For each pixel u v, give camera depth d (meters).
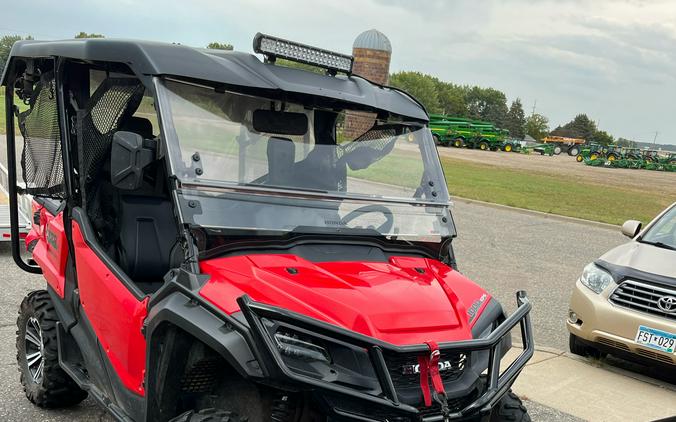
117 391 3.57
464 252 11.59
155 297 3.24
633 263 6.48
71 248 4.24
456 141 58.41
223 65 3.57
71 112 4.32
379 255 3.64
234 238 3.27
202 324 2.91
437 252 3.93
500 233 14.02
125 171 3.26
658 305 6.07
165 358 3.13
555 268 10.86
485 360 3.30
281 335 2.85
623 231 7.34
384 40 20.06
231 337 2.81
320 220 3.55
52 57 4.29
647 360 6.10
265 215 3.40
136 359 3.43
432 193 4.04
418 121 4.17
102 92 4.03
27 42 4.76
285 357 2.81
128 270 4.02
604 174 40.91
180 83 3.45
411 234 3.81
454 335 3.08
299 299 2.96
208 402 3.27
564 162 52.09
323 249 3.48
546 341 7.18
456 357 3.14
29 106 4.84
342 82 4.04
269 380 2.75
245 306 2.79
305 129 3.72
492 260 11.09
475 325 3.28
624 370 6.51
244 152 3.49
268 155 3.56
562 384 5.89
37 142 4.69
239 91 3.54
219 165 3.40
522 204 18.95
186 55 3.52
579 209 19.42
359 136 3.90
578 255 12.23
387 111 4.02
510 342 3.50
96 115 4.07
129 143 3.25
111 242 4.16
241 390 3.17
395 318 2.99
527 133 145.62
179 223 3.20
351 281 3.19
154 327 3.14
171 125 3.34
